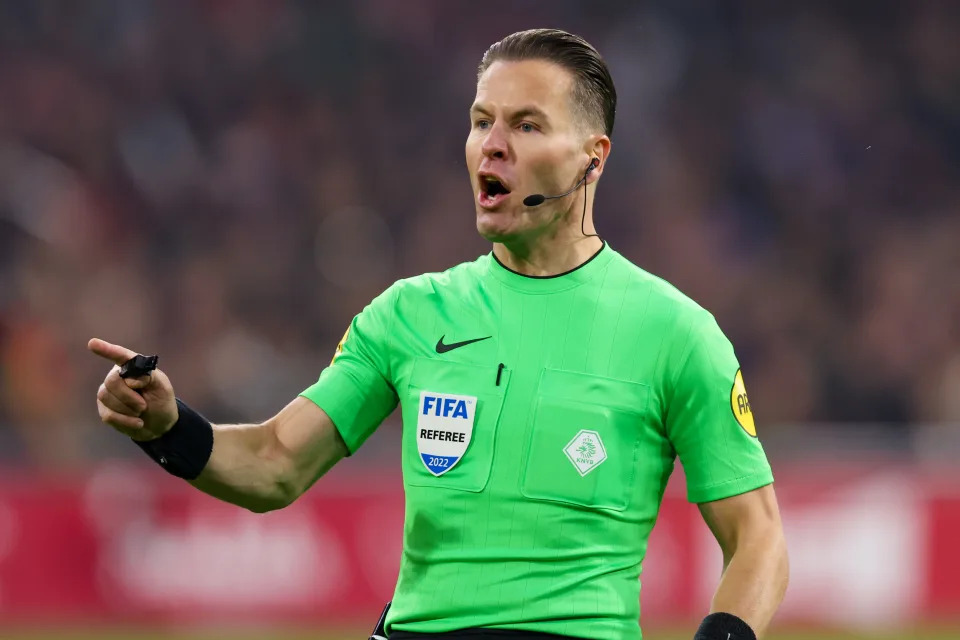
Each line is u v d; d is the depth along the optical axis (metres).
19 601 36.00
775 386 56.19
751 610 10.46
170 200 58.34
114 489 36.53
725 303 59.50
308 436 11.52
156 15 63.66
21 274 52.19
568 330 11.00
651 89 65.19
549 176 11.03
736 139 65.00
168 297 53.91
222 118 62.09
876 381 56.66
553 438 10.70
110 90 61.12
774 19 68.19
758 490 10.95
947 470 38.62
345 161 62.09
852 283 61.09
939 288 60.34
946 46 68.88
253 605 36.25
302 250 58.84
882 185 65.19
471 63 66.00
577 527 10.62
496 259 11.46
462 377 11.02
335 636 34.50
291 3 65.62
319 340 55.72
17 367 45.44
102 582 36.25
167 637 34.62
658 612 37.06
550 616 10.48
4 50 60.75
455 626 10.61
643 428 10.86
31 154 57.66
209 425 11.12
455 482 10.80
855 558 38.09
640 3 67.69
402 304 11.53
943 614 38.03
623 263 11.35
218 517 36.41
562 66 11.15
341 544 36.69
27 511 36.28
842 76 67.31
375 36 65.62
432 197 61.97
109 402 10.63
